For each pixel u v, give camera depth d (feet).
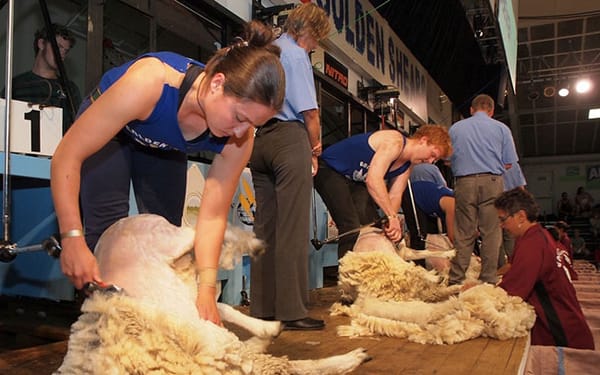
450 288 9.06
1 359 6.01
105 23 11.72
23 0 11.75
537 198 67.21
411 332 7.16
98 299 3.62
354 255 8.37
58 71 9.76
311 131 8.08
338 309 8.89
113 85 4.01
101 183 4.76
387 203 8.75
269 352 6.29
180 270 4.12
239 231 4.66
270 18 13.73
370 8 22.98
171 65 4.29
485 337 7.22
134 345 3.47
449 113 39.70
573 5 34.60
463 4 29.78
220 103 3.93
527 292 8.45
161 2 11.52
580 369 6.70
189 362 3.51
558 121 56.54
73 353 3.62
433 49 28.19
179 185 5.54
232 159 4.47
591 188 65.16
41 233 9.07
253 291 8.20
